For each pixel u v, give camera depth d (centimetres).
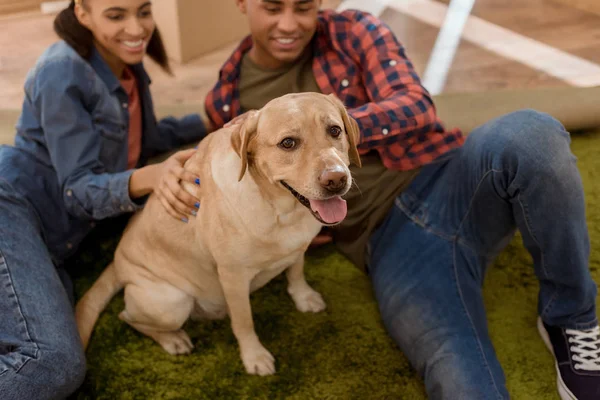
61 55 168
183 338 170
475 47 316
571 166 142
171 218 153
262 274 158
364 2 369
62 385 141
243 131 125
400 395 154
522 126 144
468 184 156
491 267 191
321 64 182
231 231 139
